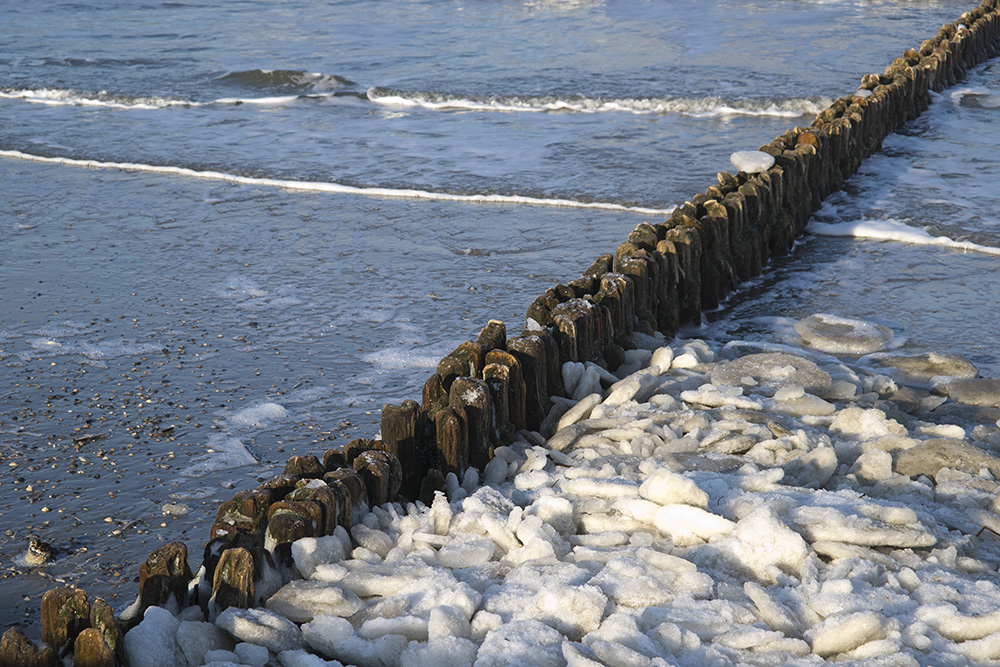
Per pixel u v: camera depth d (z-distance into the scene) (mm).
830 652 3277
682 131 15133
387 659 3273
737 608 3479
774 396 5551
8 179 13047
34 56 23312
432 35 24812
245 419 6578
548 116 16531
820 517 3975
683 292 7527
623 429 5070
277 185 12500
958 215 10266
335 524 3924
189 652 3178
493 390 5055
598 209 11227
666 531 4035
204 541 5250
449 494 4621
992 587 3623
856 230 9938
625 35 23688
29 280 9227
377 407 6734
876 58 20531
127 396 6906
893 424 5098
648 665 3119
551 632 3293
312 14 28203
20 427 6461
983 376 6590
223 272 9445
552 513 4168
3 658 3072
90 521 5449
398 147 14406
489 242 10172
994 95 16828
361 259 9742
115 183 12797
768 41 22453
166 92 19391
